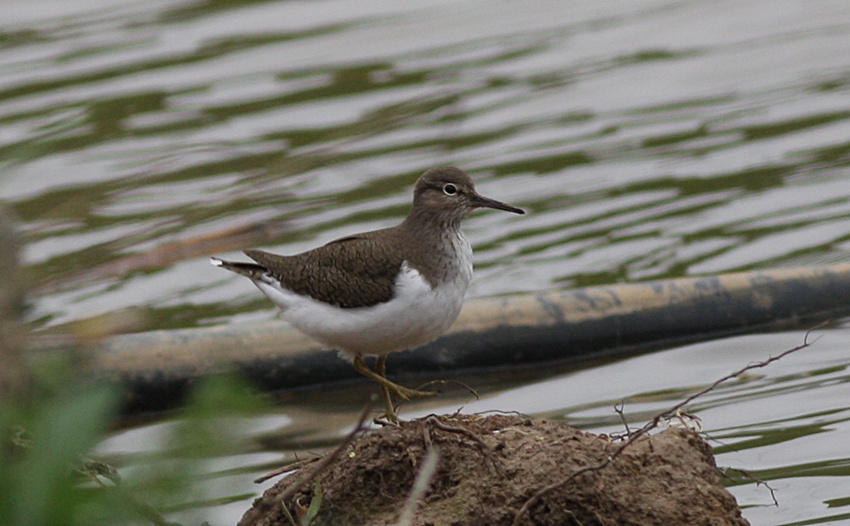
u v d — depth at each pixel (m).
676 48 20.78
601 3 22.58
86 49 20.58
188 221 7.79
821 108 18.58
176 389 12.79
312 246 15.52
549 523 7.93
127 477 4.37
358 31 21.39
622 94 19.39
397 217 16.17
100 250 10.67
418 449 8.48
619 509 8.02
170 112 18.62
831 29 21.05
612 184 17.05
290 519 8.23
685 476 8.34
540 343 13.56
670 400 12.00
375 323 10.24
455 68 20.12
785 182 16.75
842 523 9.14
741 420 11.32
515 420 8.96
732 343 13.54
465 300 13.80
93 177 16.75
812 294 14.01
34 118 18.25
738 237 15.49
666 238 15.65
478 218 16.59
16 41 20.88
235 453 11.08
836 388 11.87
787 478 10.01
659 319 13.77
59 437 3.91
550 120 18.73
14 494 3.90
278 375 13.12
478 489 8.16
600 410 11.89
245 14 21.92
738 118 18.53
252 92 19.28
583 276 14.88
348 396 13.02
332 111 18.55
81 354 4.81
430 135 18.56
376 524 8.15
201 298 14.95
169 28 21.34
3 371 4.62
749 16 21.78
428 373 13.42
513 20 21.86
